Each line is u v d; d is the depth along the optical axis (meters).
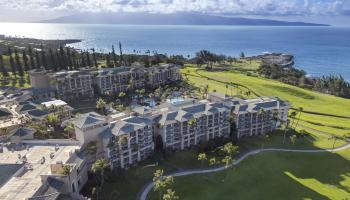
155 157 125.56
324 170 127.56
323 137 164.50
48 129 135.75
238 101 167.12
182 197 101.12
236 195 105.00
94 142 115.06
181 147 136.50
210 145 135.00
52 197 79.62
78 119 126.38
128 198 99.06
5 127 134.25
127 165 120.44
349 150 148.50
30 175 94.94
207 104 149.00
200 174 115.69
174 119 133.25
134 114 137.25
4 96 189.38
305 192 109.69
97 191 99.31
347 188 114.25
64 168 89.81
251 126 157.25
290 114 193.12
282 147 146.62
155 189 97.81
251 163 127.00
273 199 104.38
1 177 93.25
